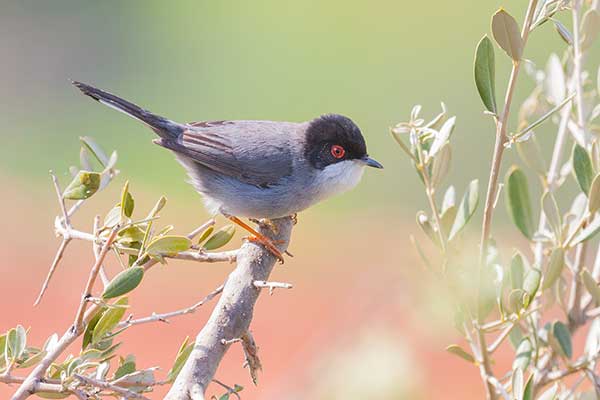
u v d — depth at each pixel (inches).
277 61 1181.1
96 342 196.1
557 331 234.2
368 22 1223.5
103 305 190.5
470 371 478.0
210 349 200.4
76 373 189.6
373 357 163.6
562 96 277.1
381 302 191.3
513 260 227.5
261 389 492.4
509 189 251.9
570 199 764.6
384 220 856.3
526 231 251.0
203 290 666.8
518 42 196.7
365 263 723.4
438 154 235.9
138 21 1249.4
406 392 160.7
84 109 1085.1
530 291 219.6
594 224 221.0
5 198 832.9
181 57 1197.1
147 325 600.1
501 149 203.2
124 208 200.8
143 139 1000.9
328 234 808.9
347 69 1161.4
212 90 1141.7
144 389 199.2
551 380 237.6
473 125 984.9
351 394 161.9
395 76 1131.3
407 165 946.7
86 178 208.5
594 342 238.1
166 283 674.8
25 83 1145.4
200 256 223.5
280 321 621.3
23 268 691.4
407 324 185.5
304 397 175.3
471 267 226.5
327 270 713.6
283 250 332.2
